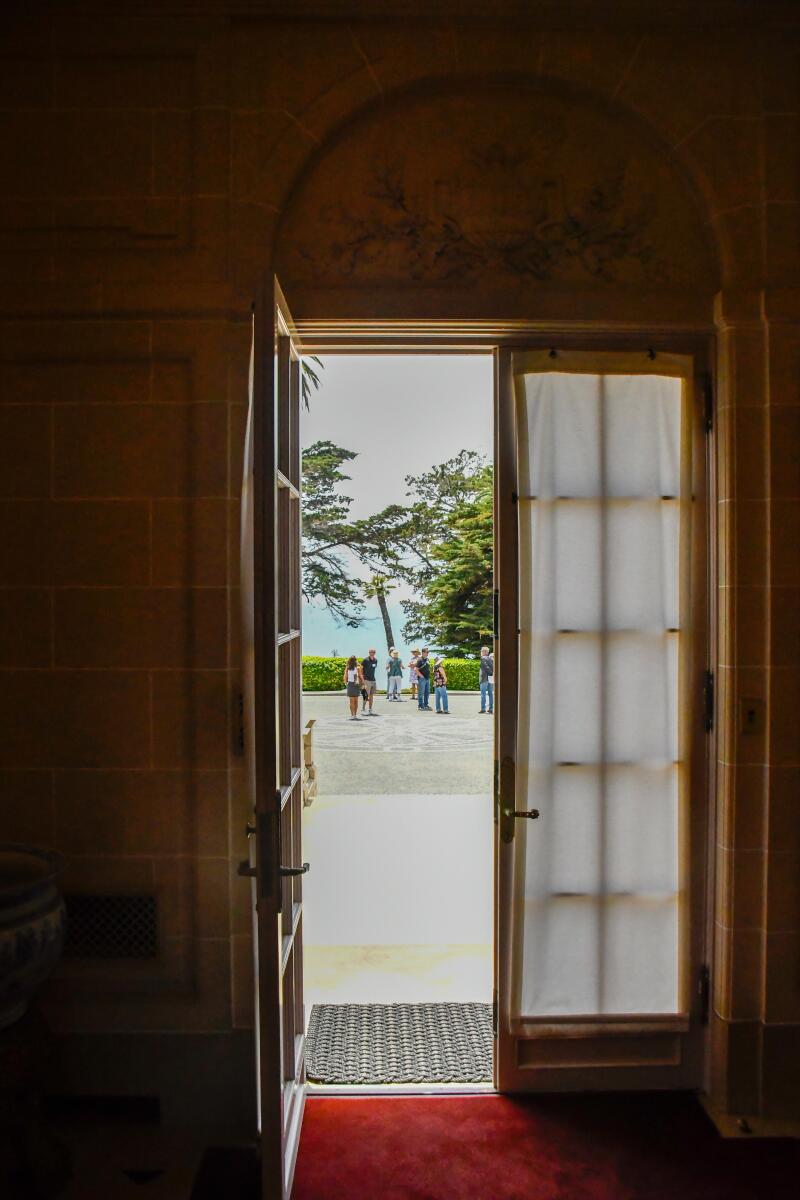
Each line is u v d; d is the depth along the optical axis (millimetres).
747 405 2160
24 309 2084
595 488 2248
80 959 2109
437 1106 2184
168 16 2098
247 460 2057
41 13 2096
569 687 2248
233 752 2094
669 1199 1839
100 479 2109
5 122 2109
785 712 2164
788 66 2148
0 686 2113
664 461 2258
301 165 2121
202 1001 2082
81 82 2117
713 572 2236
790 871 2164
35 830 2115
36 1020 1778
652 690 2250
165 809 2109
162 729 2109
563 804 2242
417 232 2166
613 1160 1971
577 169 2186
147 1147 2000
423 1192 1862
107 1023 2086
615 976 2246
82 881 2109
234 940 2086
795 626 2164
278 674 2072
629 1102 2201
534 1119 2127
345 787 6688
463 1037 2518
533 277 2174
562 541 2250
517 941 2225
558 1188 1876
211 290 2086
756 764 2172
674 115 2143
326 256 2160
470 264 2172
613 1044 2260
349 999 2775
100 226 2102
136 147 2111
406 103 2168
